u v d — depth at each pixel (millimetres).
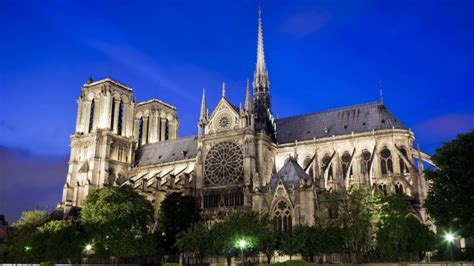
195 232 65438
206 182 108062
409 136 103312
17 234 107062
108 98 139750
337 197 65938
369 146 104875
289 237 58812
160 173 132375
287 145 114312
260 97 120250
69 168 135375
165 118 169375
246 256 62094
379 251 59875
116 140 138750
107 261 81375
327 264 56781
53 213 126375
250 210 68750
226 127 108812
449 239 61188
